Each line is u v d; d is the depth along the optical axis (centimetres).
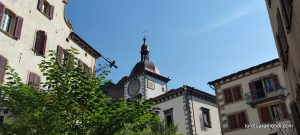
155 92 4909
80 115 978
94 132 935
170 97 3669
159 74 5169
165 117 3603
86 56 2475
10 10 1734
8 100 1141
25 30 1819
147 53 5631
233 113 3080
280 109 2764
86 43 2448
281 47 1290
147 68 5128
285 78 1453
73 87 994
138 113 981
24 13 1847
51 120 956
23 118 1005
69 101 959
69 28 2334
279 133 2545
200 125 3403
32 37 1869
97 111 961
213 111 3725
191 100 3497
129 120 968
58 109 976
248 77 3102
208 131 3466
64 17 2297
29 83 1251
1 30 1622
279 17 1130
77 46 2381
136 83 4956
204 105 3644
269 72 2952
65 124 958
